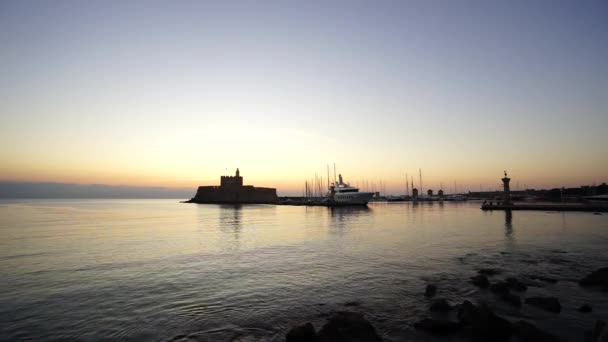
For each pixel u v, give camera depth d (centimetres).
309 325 1285
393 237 4203
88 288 1997
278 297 1833
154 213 10638
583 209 8606
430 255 2967
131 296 1847
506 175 10031
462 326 1377
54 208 14475
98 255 3052
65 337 1341
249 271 2423
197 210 12900
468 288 1950
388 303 1722
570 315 1542
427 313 1575
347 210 11406
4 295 1859
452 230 4906
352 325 1312
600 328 1272
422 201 19625
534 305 1645
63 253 3148
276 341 1301
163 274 2341
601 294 1833
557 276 2211
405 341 1300
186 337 1338
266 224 6288
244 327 1436
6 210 12262
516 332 1314
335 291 1933
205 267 2559
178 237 4375
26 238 4241
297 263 2688
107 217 8538
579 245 3434
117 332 1386
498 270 2353
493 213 8775
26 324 1463
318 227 5609
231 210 12712
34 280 2169
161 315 1570
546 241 3716
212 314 1584
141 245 3669
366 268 2486
